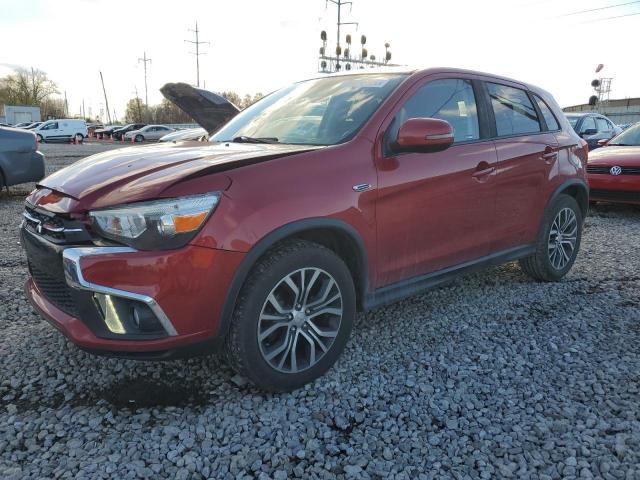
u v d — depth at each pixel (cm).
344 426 247
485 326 361
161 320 232
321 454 226
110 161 285
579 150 461
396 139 302
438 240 335
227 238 237
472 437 239
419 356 316
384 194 295
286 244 263
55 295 268
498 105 391
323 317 287
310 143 308
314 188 265
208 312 240
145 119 8294
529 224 412
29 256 280
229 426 246
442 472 216
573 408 261
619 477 212
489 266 384
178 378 288
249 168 254
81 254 234
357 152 290
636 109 4972
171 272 229
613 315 381
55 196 263
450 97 354
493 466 220
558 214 437
